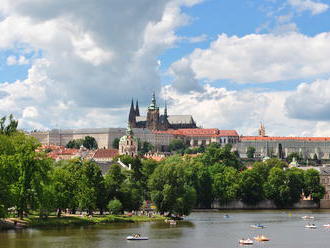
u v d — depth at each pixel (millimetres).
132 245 190250
